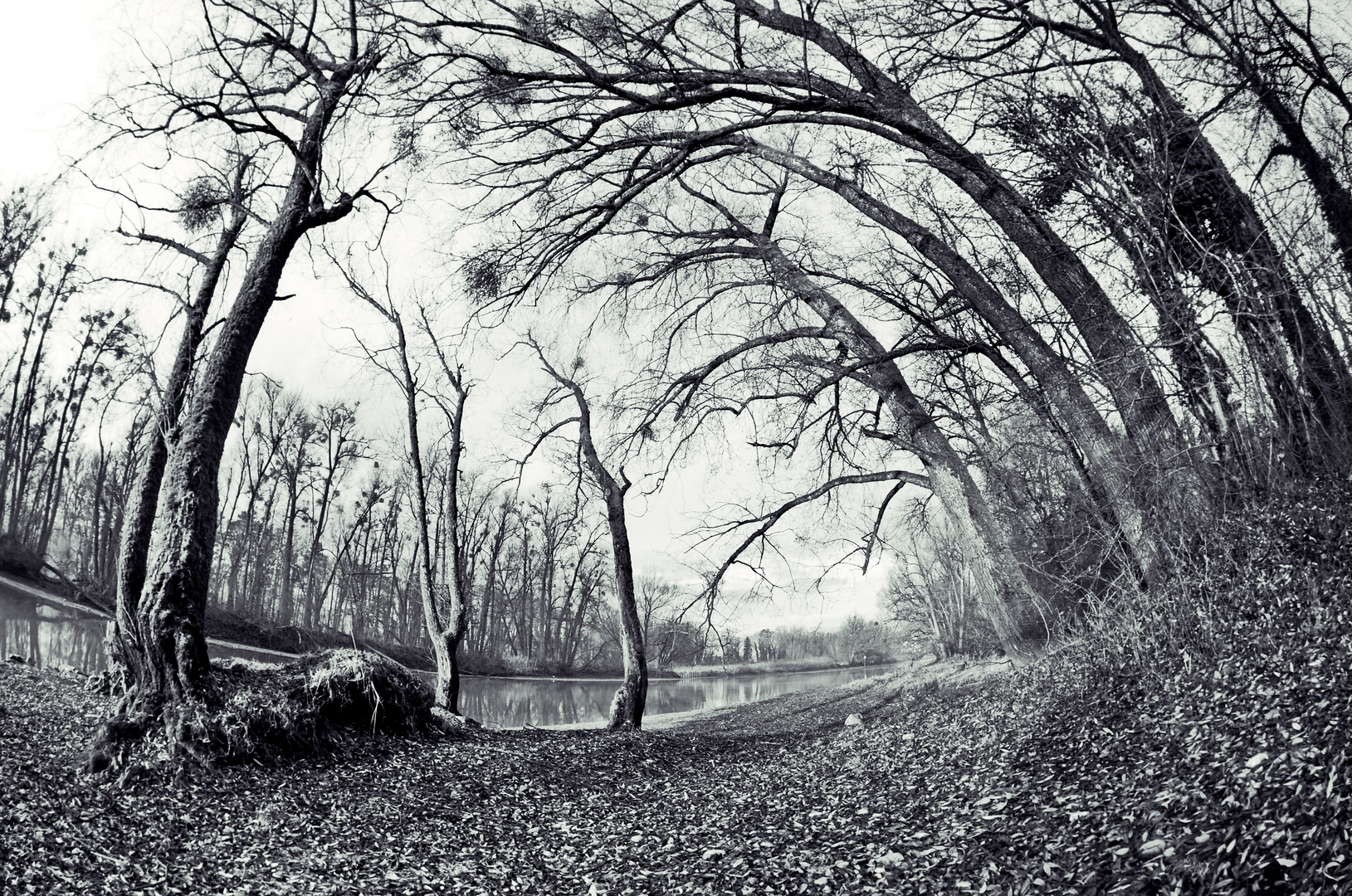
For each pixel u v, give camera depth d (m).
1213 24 8.41
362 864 8.00
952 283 10.63
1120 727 7.44
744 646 68.69
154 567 11.51
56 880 6.70
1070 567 10.73
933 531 18.66
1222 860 4.17
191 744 10.59
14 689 14.24
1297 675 6.12
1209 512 8.68
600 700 42.56
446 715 16.97
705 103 10.62
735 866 6.98
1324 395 8.09
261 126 12.50
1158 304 8.09
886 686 34.03
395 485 55.00
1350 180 8.34
